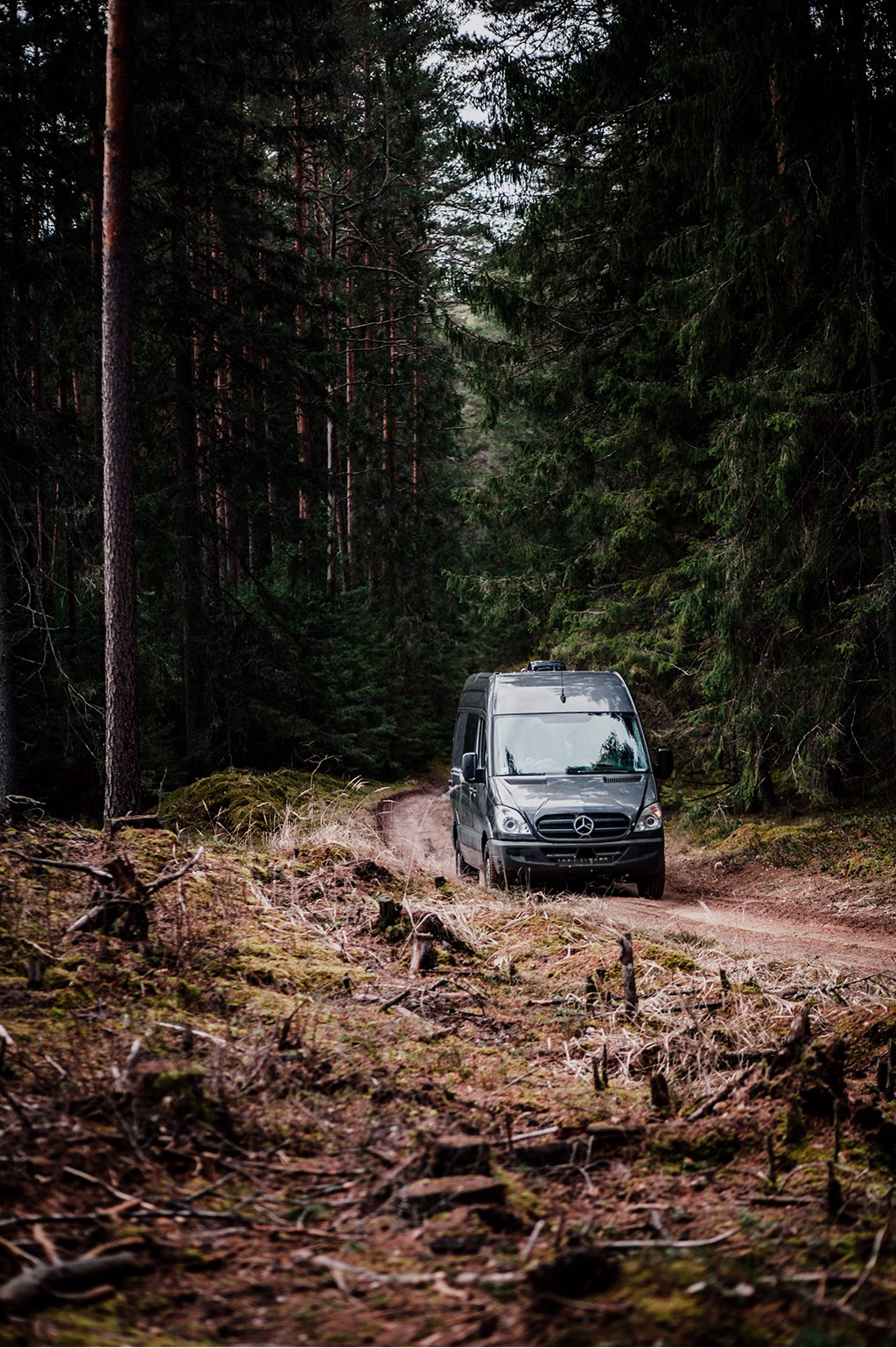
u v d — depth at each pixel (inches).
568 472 713.6
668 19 609.3
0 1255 84.8
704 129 542.9
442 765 1432.1
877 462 486.9
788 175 509.4
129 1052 142.8
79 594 701.9
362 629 1190.3
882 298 515.5
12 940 192.2
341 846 354.9
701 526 665.0
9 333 641.0
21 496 642.2
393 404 1304.1
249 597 920.9
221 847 331.0
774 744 587.5
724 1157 136.8
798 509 526.0
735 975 252.7
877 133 508.7
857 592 543.8
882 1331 79.9
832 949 325.1
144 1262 89.0
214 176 751.7
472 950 267.1
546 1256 97.2
